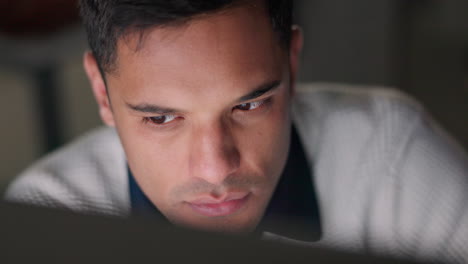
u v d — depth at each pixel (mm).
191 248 257
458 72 3734
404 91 3500
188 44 686
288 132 856
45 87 2381
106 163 1155
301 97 1222
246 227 853
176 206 828
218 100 717
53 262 268
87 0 780
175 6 665
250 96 729
